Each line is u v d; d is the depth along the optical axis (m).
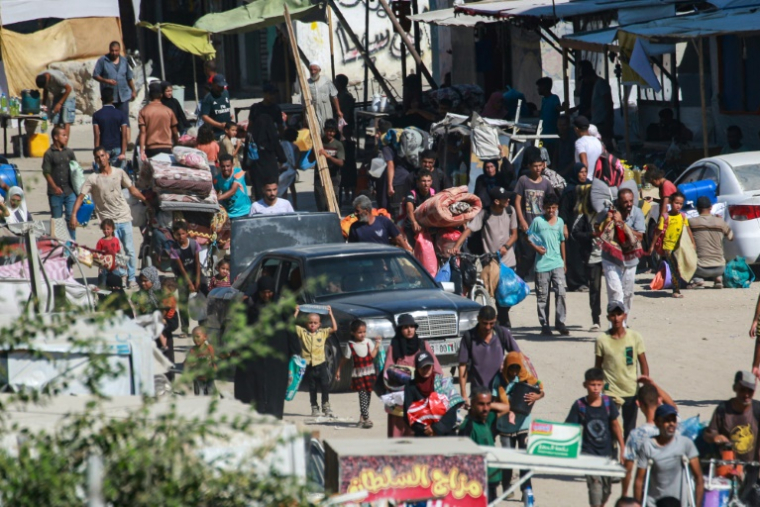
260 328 18.31
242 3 153.88
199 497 15.77
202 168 58.34
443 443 22.38
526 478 23.92
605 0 87.75
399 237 50.91
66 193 62.22
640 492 27.02
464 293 49.97
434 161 56.59
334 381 41.53
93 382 19.11
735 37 80.56
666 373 41.72
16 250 31.77
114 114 72.75
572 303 55.78
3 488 15.11
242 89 157.00
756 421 28.84
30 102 100.31
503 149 66.44
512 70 102.56
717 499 27.31
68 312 20.06
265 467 18.89
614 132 92.44
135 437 15.90
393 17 90.25
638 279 61.16
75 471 15.76
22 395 18.38
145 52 158.00
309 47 136.62
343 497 20.17
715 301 54.97
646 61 71.62
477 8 87.69
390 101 92.69
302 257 44.59
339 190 78.38
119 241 55.31
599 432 28.78
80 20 116.94
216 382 18.36
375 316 40.34
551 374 42.03
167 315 40.22
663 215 57.09
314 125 70.69
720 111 82.06
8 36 107.62
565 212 56.88
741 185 60.06
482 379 33.66
